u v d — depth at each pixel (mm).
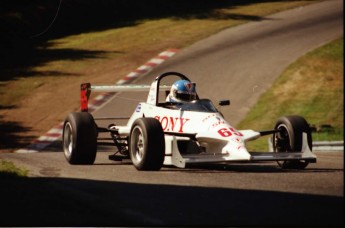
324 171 34688
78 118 38969
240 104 92875
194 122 36281
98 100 94250
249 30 138000
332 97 95688
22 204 23688
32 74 110312
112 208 22844
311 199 24641
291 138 35562
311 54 117875
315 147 60344
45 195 25297
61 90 100125
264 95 96625
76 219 21547
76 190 26172
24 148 70438
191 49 124125
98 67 114312
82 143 38469
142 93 97688
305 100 94000
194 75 107812
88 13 153250
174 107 38188
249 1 172875
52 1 152125
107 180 29984
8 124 82812
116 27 146125
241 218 21438
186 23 146875
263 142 71562
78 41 135125
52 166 37812
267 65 112062
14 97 96688
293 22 144000
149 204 23703
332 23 140750
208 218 21438
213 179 30594
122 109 89250
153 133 34031
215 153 34125
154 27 143750
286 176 31906
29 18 143250
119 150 42219
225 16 153000
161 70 111250
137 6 162375
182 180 30156
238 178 31047
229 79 105000
